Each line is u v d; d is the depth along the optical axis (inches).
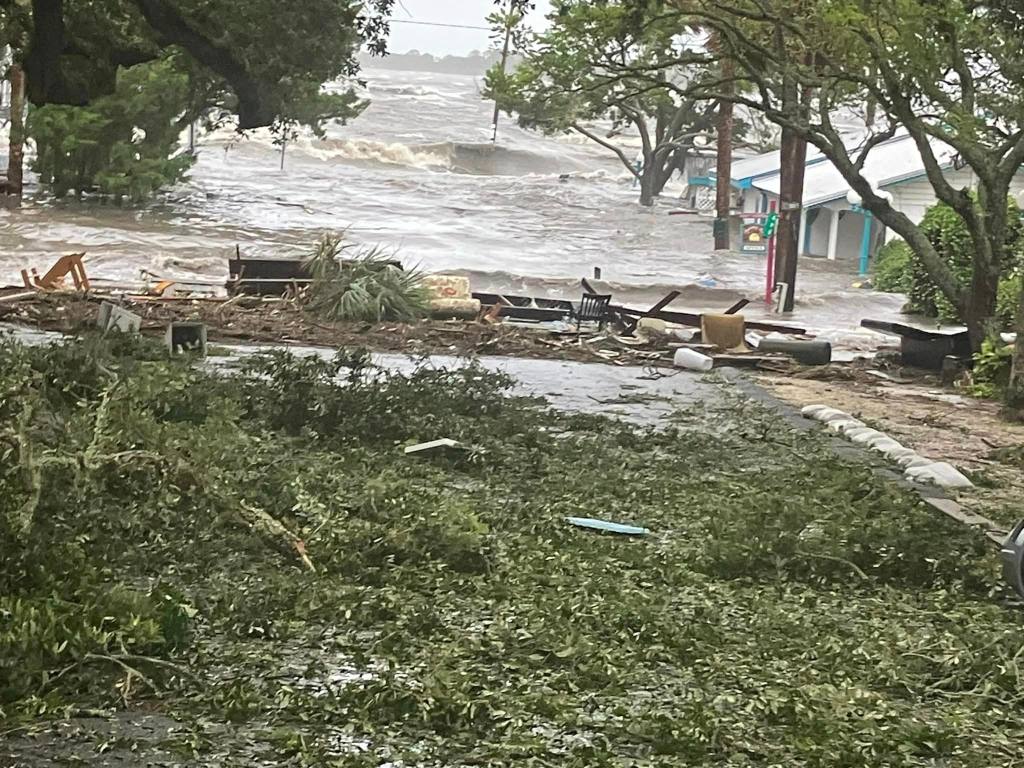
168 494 374.0
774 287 1552.7
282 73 746.2
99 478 372.2
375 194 2738.7
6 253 1510.8
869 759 240.7
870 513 446.3
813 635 321.1
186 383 525.0
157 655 267.9
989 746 257.9
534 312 1052.5
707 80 1217.4
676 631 310.2
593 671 277.4
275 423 517.7
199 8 733.3
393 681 262.7
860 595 369.4
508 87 1037.8
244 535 357.1
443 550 362.0
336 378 658.2
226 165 3189.0
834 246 2047.2
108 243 1632.6
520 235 2202.3
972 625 336.5
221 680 261.0
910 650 310.3
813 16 886.4
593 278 1657.2
